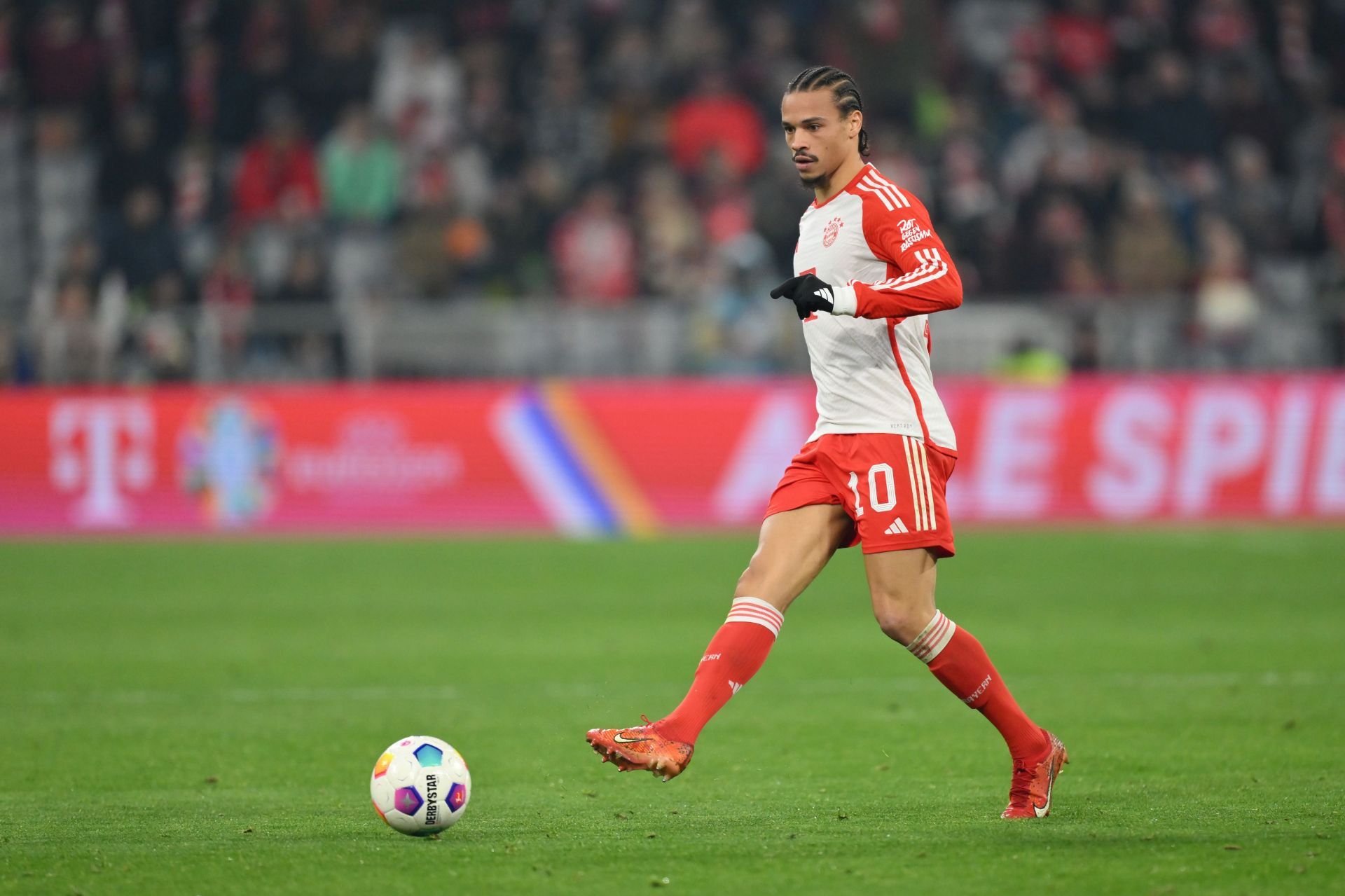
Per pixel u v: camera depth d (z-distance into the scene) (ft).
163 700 90.74
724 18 257.14
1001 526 181.37
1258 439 180.96
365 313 193.57
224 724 83.25
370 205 229.86
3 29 249.96
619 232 224.94
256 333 193.16
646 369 195.52
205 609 127.34
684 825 57.88
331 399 183.21
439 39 253.44
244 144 245.86
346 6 250.57
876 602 56.75
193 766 72.23
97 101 247.29
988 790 65.21
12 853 53.42
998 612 123.75
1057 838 54.13
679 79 246.27
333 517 183.01
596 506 181.78
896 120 245.04
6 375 192.13
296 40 247.70
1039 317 193.06
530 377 194.29
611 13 254.88
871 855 51.57
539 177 230.89
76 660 104.88
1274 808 59.82
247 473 183.11
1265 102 248.52
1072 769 69.21
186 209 232.53
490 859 51.65
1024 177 239.09
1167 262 220.84
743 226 226.58
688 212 226.17
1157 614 122.11
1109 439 181.57
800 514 57.31
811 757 73.56
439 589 138.10
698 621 120.57
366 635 114.62
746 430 182.09
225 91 246.88
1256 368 194.18
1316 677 95.55
